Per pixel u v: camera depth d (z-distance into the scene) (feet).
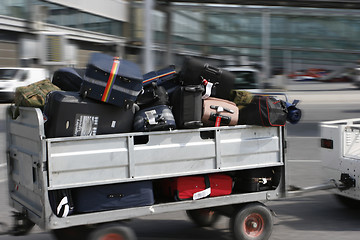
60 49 68.03
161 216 21.26
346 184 20.29
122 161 14.71
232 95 17.83
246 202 17.10
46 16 94.89
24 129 15.28
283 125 17.28
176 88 16.33
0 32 92.48
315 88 111.45
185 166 15.76
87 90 14.21
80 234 16.48
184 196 16.06
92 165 14.29
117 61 14.92
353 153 21.16
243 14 83.56
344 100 83.76
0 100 71.41
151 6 49.70
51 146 13.79
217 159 16.24
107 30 107.04
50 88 16.17
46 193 13.75
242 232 16.75
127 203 15.02
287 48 94.38
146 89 16.12
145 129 15.01
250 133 16.92
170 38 68.03
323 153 21.95
